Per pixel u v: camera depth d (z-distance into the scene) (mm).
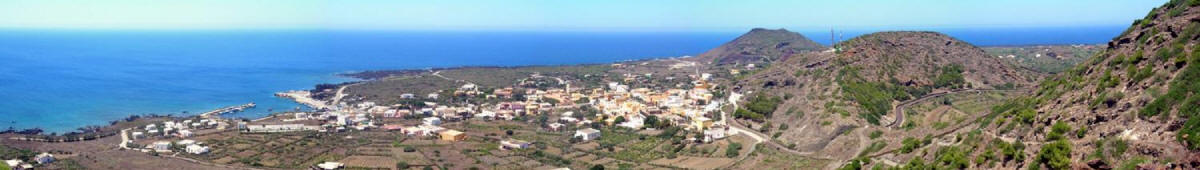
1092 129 122500
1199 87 111938
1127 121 117250
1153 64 137125
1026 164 121438
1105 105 130250
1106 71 155875
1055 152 115938
